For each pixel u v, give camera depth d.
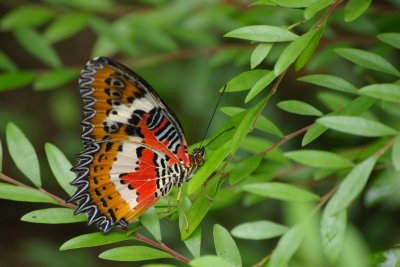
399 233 0.74
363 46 0.71
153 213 0.61
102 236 0.60
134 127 0.61
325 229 0.57
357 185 0.57
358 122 0.57
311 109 0.61
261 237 0.58
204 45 0.70
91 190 0.61
